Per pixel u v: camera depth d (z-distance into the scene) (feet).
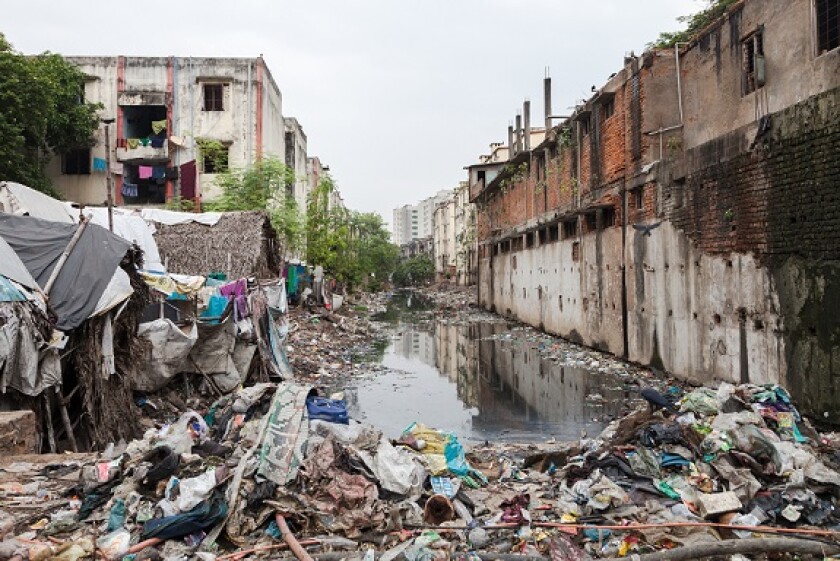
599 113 64.59
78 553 16.02
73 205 47.83
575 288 73.72
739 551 17.10
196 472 19.57
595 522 19.31
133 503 18.54
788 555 17.29
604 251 63.16
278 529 17.93
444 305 155.53
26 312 26.00
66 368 29.68
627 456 22.33
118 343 32.19
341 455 20.63
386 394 47.80
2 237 29.68
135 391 35.78
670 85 51.47
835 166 28.73
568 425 37.50
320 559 16.61
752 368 36.22
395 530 18.47
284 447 20.16
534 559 16.92
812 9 33.09
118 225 48.14
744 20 39.73
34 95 63.10
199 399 39.22
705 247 41.93
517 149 111.24
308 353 62.23
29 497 19.98
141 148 83.97
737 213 37.70
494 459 28.14
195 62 86.33
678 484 20.62
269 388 25.07
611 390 46.39
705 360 42.27
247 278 47.21
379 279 224.33
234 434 22.49
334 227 136.87
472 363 63.10
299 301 97.45
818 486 20.18
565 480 22.66
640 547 17.81
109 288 29.30
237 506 18.31
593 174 66.33
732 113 41.65
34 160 71.15
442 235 270.67
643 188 52.85
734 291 38.22
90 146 84.23
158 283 38.63
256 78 87.30
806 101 30.73
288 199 96.07
